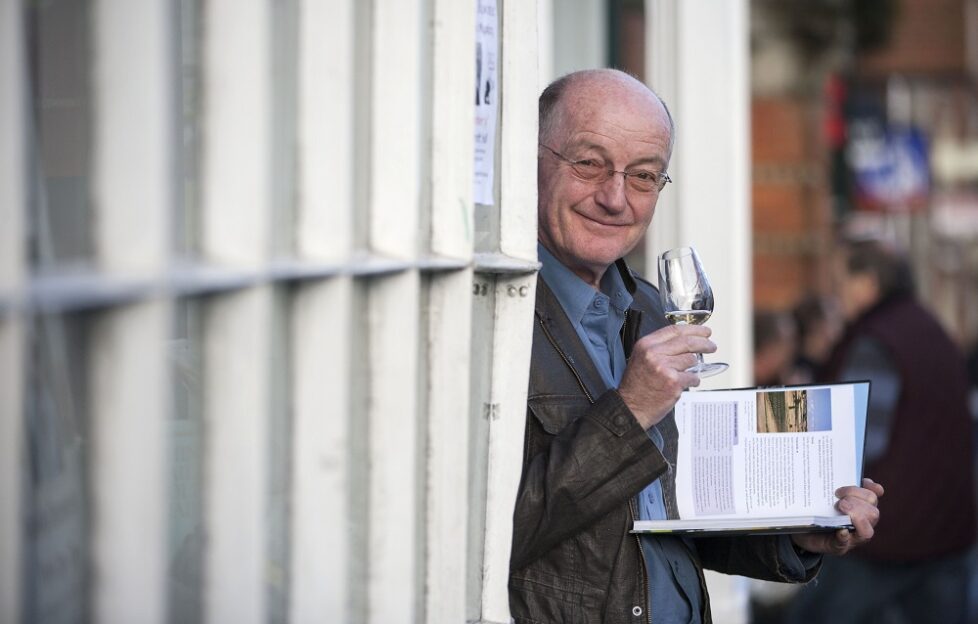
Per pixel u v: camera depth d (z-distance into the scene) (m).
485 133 4.09
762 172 26.20
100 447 2.05
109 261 2.08
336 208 2.90
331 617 2.89
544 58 9.77
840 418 4.84
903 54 30.05
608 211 4.73
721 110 9.10
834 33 26.19
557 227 4.79
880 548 9.39
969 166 30.91
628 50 12.05
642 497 4.62
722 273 9.16
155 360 2.10
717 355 9.14
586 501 4.26
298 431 2.86
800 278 26.16
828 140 27.61
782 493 4.77
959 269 31.53
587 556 4.40
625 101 4.76
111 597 2.07
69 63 2.08
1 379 1.78
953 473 9.48
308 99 2.83
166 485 2.25
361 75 3.22
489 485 4.12
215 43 2.43
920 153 30.09
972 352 25.62
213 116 2.44
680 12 9.09
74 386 2.00
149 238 2.11
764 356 12.70
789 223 26.20
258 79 2.50
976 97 30.75
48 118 2.10
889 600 9.53
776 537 5.05
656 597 4.54
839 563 9.61
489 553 4.11
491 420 4.14
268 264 2.53
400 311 3.32
